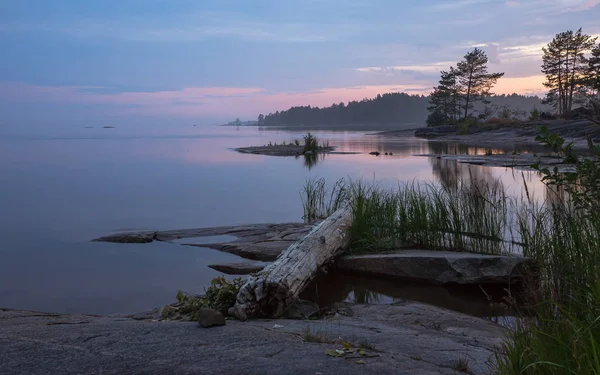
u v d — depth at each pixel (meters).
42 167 25.30
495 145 40.94
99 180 19.33
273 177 19.91
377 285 6.65
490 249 7.73
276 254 7.96
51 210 12.72
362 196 8.94
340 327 4.50
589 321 2.96
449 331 4.64
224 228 9.98
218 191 16.14
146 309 5.68
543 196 12.20
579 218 5.18
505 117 66.81
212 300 5.14
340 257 7.38
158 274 7.12
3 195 15.41
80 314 5.19
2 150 41.41
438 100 80.06
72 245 8.94
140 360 3.15
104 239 9.30
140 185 17.77
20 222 11.14
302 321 4.76
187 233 9.68
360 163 25.84
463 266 6.52
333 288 6.52
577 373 2.46
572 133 32.84
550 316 3.59
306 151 34.75
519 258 6.39
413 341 4.00
